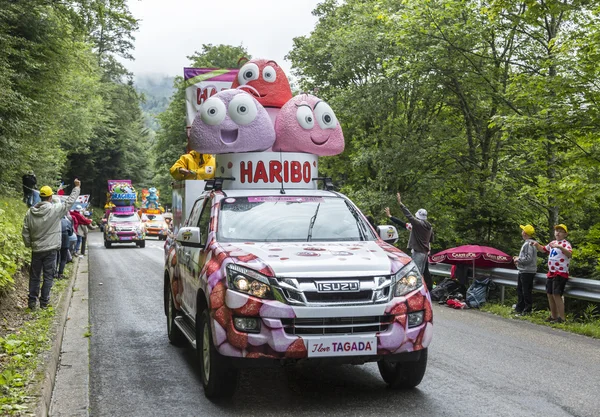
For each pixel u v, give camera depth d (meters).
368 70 25.98
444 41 19.17
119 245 36.31
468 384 6.20
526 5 16.59
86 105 45.22
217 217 6.50
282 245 5.97
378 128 25.36
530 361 7.36
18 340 7.31
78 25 23.19
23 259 12.86
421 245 13.05
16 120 20.61
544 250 11.30
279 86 9.52
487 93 20.20
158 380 6.46
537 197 18.19
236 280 5.27
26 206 21.50
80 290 14.20
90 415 5.29
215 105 8.16
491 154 22.02
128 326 9.80
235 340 5.16
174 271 8.09
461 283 13.27
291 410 5.34
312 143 8.37
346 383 6.25
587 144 14.67
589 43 12.94
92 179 66.88
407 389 6.00
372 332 5.22
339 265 5.34
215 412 5.32
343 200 6.97
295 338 5.09
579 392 5.95
